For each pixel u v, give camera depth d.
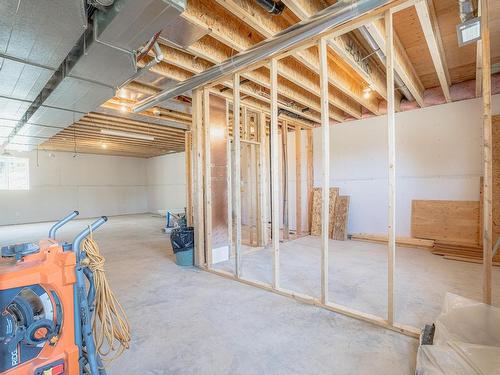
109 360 1.84
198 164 3.99
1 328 1.27
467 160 4.63
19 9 1.72
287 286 3.18
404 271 3.66
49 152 10.16
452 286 3.10
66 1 1.68
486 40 1.85
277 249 3.03
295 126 6.29
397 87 4.61
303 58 3.06
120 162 12.02
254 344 2.04
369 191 5.76
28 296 1.45
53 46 2.17
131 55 2.40
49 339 1.39
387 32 2.18
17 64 2.43
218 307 2.66
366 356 1.89
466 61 3.82
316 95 4.50
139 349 1.99
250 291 3.07
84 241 1.67
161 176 12.01
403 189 5.29
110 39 2.14
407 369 1.75
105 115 5.54
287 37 2.51
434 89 4.82
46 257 1.44
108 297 1.76
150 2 1.75
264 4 2.23
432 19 2.75
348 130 6.05
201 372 1.75
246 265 4.06
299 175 6.25
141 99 4.50
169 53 3.16
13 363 1.31
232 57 2.98
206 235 3.93
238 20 2.86
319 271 3.73
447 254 4.35
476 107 4.54
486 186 1.87
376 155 5.66
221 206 4.25
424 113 5.03
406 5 2.11
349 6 2.13
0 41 2.07
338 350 1.96
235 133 3.46
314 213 6.41
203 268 3.91
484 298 1.87
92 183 11.20
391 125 2.19
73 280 1.44
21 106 3.52
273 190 3.06
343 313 2.50
